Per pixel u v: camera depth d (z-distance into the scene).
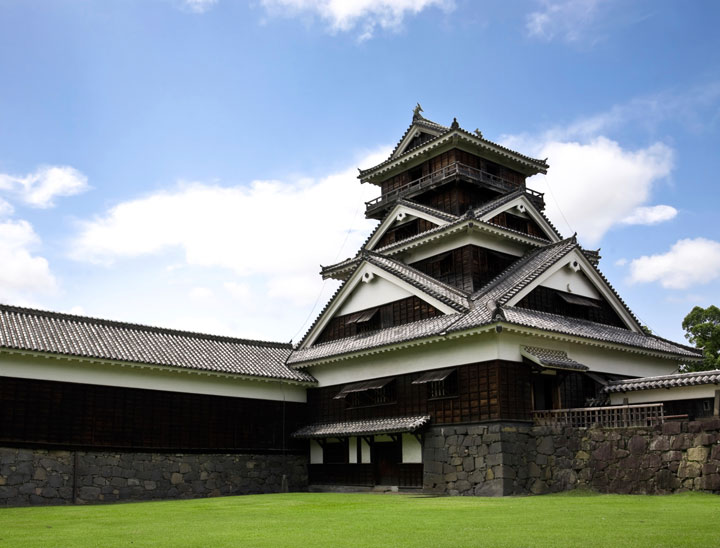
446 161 33.28
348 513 15.94
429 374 25.73
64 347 24.95
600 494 20.59
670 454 19.48
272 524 13.71
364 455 28.30
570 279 29.30
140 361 26.27
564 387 25.91
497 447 22.86
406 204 32.97
